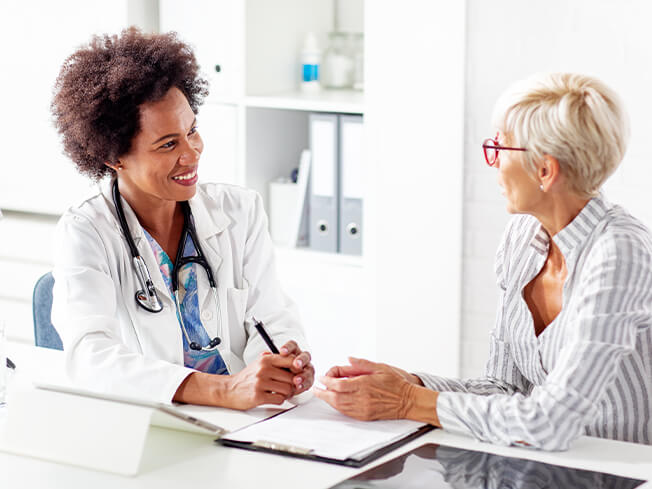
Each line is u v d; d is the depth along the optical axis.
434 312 3.04
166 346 1.91
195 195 2.07
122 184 1.97
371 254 3.12
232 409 1.69
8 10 3.64
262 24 3.35
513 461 1.44
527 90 1.60
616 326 1.50
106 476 1.41
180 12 3.37
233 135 3.35
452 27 2.86
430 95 2.93
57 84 1.98
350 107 3.09
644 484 1.36
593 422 1.67
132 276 1.93
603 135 1.55
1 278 3.77
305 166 3.29
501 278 1.84
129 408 1.44
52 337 2.18
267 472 1.41
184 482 1.38
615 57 2.67
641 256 1.54
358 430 1.56
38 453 1.48
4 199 3.80
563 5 2.72
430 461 1.44
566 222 1.64
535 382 1.76
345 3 3.62
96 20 3.46
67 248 1.89
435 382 1.77
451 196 2.95
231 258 2.04
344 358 3.27
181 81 1.98
